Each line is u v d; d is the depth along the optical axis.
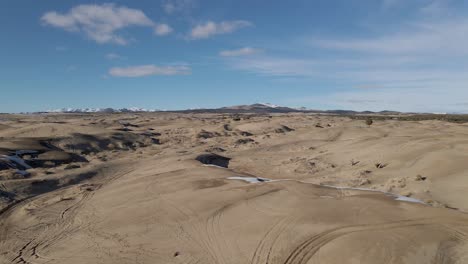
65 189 24.86
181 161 33.00
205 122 87.75
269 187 19.56
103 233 15.88
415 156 28.02
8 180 24.45
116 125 74.06
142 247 14.00
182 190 20.94
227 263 12.05
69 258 13.64
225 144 50.47
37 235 16.25
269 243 12.81
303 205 15.88
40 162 32.56
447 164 24.20
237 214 15.83
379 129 59.53
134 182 25.02
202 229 14.92
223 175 24.77
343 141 43.78
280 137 54.84
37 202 21.34
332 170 29.66
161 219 16.62
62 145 40.97
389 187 21.92
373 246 11.45
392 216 13.92
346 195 17.59
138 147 47.78
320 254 11.55
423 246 11.36
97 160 36.72
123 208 18.98
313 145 45.81
